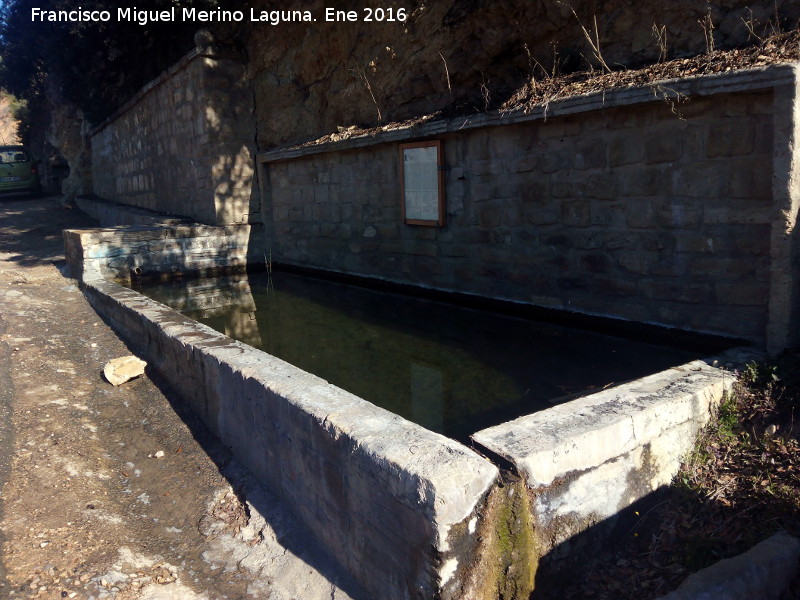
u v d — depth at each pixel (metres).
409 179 6.50
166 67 11.51
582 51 5.29
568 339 4.89
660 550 2.56
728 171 3.90
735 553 2.40
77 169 17.05
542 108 4.88
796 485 2.62
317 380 3.20
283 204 9.11
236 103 9.30
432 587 2.07
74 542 2.88
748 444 2.94
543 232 5.23
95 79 13.94
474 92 6.19
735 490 2.72
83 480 3.45
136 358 4.93
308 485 2.83
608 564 2.54
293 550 2.82
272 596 2.62
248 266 9.34
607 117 4.57
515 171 5.38
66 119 17.08
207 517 3.22
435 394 4.22
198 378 4.09
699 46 4.46
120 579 2.68
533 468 2.28
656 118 4.27
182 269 8.67
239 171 9.34
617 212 4.63
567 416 2.65
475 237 5.91
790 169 3.43
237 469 3.54
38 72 17.73
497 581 2.21
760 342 3.85
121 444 3.95
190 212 10.20
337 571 2.61
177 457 3.79
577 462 2.43
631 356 4.37
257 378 3.27
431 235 6.43
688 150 4.10
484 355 4.85
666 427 2.79
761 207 3.76
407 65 6.90
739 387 3.21
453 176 6.02
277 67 8.91
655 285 4.45
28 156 18.02
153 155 11.62
